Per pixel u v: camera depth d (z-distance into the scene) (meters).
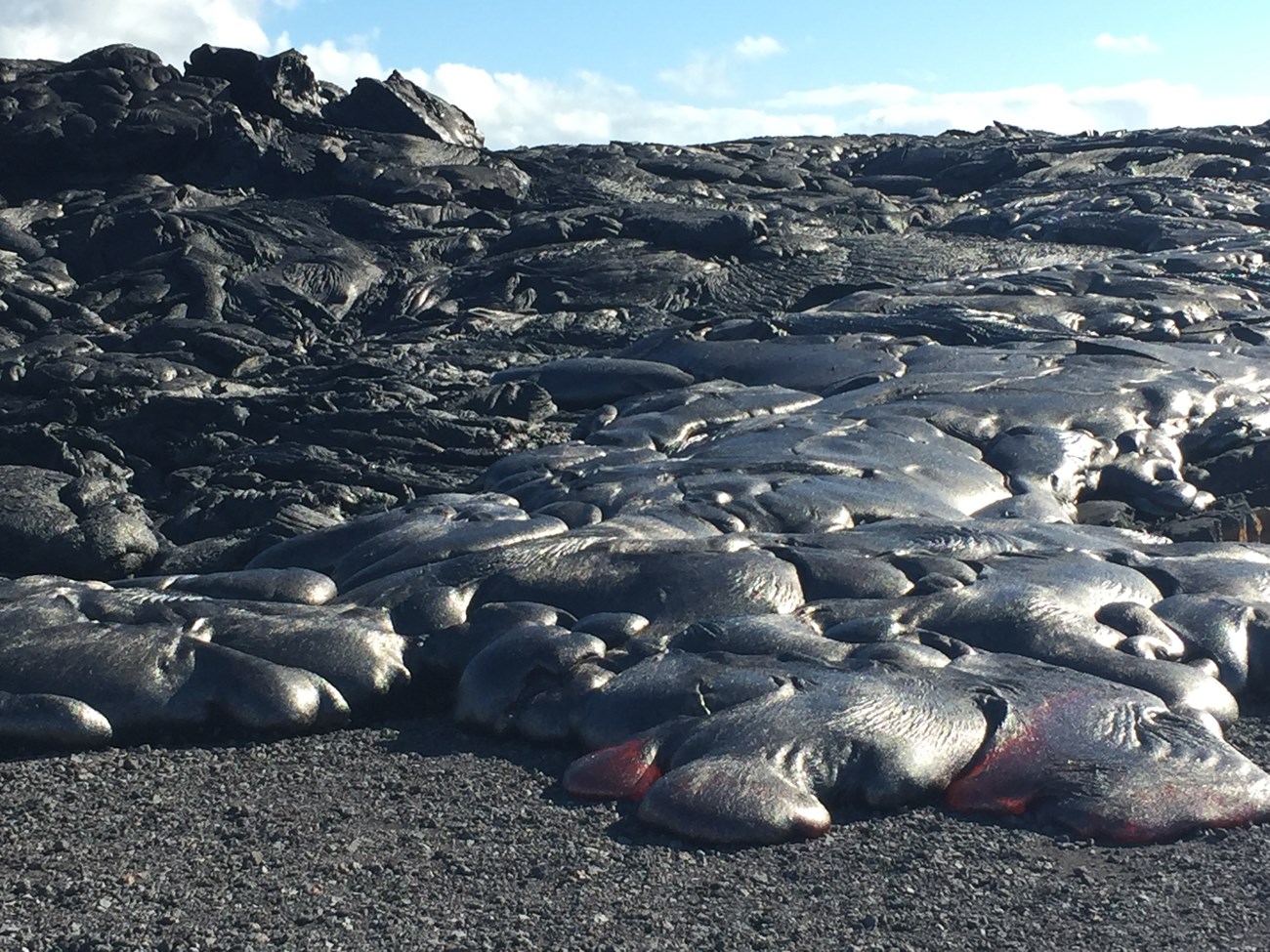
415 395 21.95
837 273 30.45
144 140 36.19
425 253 33.44
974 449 17.38
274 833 9.21
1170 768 9.26
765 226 32.47
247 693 11.12
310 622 11.80
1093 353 21.36
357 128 39.03
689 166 40.59
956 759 9.55
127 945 7.58
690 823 8.98
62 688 11.10
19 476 18.30
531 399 21.69
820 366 21.50
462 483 18.86
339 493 18.34
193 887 8.37
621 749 9.92
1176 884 8.20
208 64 38.84
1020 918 7.83
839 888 8.28
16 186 36.25
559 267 30.78
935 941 7.58
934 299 25.12
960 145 44.38
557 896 8.20
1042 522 14.08
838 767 9.42
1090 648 10.91
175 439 20.66
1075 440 17.58
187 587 13.05
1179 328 23.64
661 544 12.74
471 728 11.21
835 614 11.59
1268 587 12.20
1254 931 7.56
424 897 8.20
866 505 14.43
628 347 24.23
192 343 25.77
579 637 11.25
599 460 17.27
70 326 28.66
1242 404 19.31
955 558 12.63
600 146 42.41
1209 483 17.81
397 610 12.27
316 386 23.05
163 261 31.08
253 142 36.56
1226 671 11.18
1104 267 27.36
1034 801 9.24
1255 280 26.73
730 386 20.72
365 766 10.50
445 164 37.56
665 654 10.96
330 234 33.28
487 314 29.06
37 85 36.94
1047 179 39.75
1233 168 39.16
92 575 16.47
